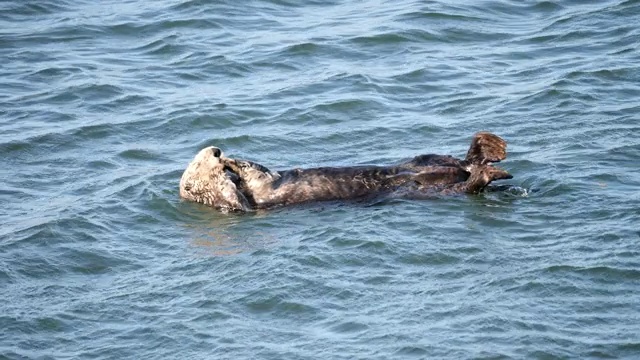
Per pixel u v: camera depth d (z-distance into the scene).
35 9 66.50
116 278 35.12
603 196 38.00
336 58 57.09
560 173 40.41
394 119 48.91
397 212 37.56
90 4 67.81
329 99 51.41
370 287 32.81
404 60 56.25
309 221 37.78
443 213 37.34
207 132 48.97
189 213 39.78
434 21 61.12
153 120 50.34
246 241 36.69
